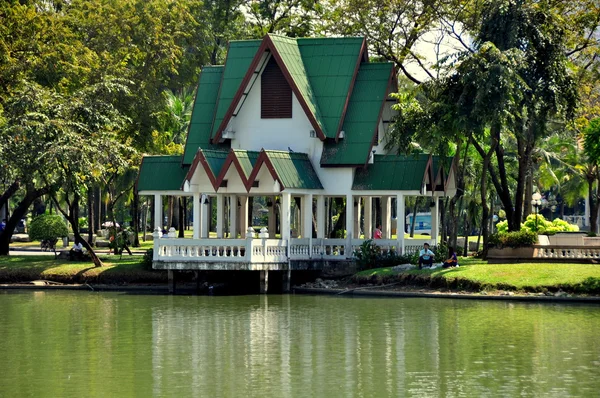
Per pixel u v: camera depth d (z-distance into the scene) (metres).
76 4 85.75
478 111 62.91
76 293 64.44
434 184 69.06
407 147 67.44
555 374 38.91
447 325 49.53
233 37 105.94
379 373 39.47
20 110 68.81
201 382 38.25
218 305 57.81
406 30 79.69
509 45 65.00
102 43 83.00
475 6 73.75
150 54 84.62
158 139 87.75
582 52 75.19
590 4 73.06
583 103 74.25
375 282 63.47
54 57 75.31
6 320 52.59
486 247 69.06
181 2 92.88
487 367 40.22
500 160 74.19
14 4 76.44
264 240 62.44
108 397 36.22
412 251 68.31
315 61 70.44
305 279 66.50
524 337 46.16
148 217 151.75
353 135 68.31
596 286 56.94
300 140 68.88
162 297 61.88
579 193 117.00
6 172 66.88
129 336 47.72
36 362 42.03
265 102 69.56
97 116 69.81
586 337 46.00
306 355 42.88
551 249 62.94
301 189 65.38
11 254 82.94
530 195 93.50
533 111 65.44
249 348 44.53
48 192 71.69
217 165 66.25
